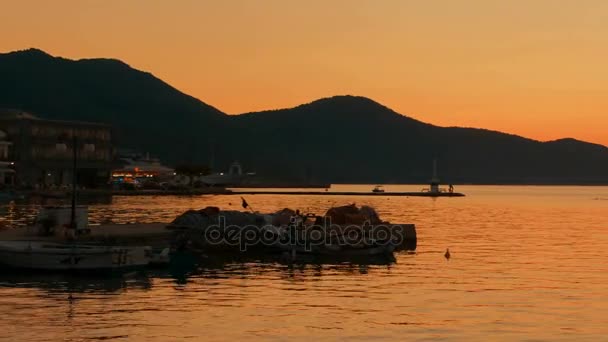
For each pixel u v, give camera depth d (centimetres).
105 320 3397
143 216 9888
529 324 3441
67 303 3788
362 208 7506
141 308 3694
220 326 3322
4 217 9062
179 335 3145
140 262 5091
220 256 6094
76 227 5941
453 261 5853
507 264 5650
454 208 15062
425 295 4184
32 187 16075
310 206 14200
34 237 5784
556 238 8069
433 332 3259
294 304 3869
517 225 10231
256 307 3772
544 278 4884
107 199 15038
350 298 4069
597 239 7950
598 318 3584
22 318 3419
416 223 10344
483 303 3944
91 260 4822
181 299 3969
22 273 4766
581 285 4591
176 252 6216
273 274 5031
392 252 6200
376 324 3403
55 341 3002
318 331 3259
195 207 12306
